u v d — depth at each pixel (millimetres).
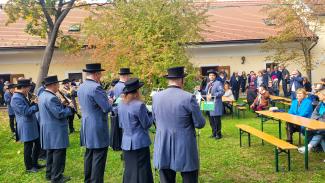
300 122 7301
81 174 7105
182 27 12930
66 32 21781
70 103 7523
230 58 21781
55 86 6430
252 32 22266
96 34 13641
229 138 9859
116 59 11516
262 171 6883
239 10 26828
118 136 6332
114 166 7504
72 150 8969
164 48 11203
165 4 12727
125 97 5324
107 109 5738
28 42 21000
